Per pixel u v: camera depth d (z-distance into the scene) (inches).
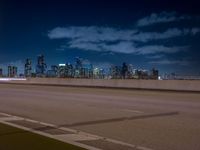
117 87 1752.0
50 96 1179.9
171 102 930.7
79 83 1990.7
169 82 1544.0
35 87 1827.0
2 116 667.4
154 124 562.9
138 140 441.4
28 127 530.6
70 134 475.5
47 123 578.6
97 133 490.3
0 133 476.4
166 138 452.4
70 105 876.0
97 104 893.8
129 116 658.2
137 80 1676.9
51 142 416.2
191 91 1437.0
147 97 1104.8
